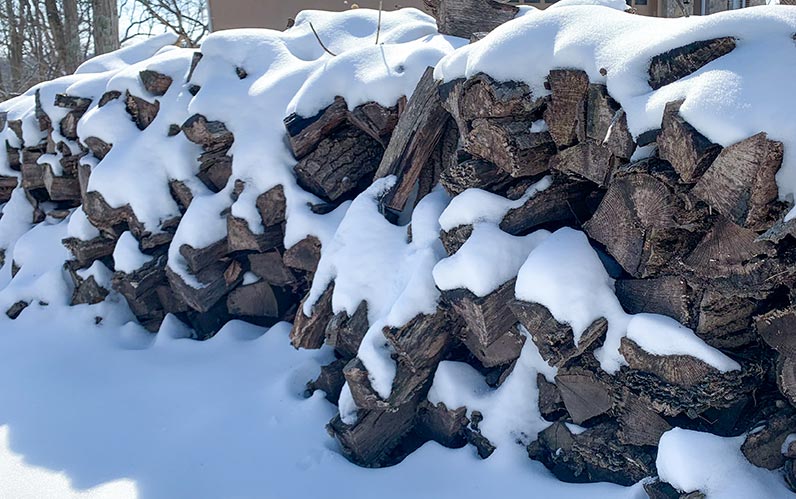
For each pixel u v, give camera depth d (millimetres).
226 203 4523
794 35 2154
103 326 4996
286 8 9531
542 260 2691
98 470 3371
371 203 3684
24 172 6289
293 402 3664
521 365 2986
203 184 4809
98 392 4141
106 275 5156
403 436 3338
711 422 2461
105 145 5281
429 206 3439
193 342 4539
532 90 2869
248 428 3562
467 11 4801
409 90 3816
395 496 2896
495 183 3125
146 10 15648
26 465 3455
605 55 2600
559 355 2600
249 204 4262
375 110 3869
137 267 4770
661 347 2408
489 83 2895
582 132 2771
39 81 13930
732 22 2266
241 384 3959
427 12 9492
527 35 2902
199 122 4555
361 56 4117
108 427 3754
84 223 5207
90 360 4582
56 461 3477
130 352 4613
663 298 2494
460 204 3066
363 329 3352
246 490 3088
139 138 5027
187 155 4812
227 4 9562
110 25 9828
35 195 6375
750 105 2053
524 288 2699
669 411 2428
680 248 2473
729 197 2121
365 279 3430
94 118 5320
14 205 6422
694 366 2348
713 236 2324
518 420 2945
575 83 2738
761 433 2295
